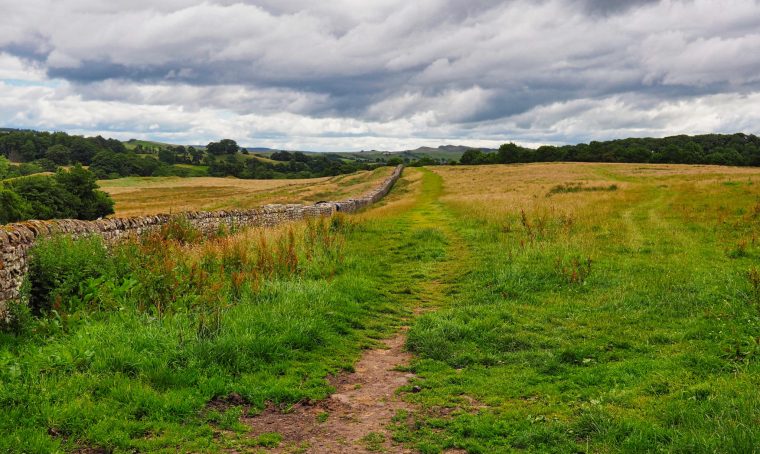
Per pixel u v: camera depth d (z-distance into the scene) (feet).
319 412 19.40
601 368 22.43
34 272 27.61
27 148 464.65
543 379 21.84
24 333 23.86
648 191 107.14
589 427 16.96
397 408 19.77
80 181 180.14
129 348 21.27
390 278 42.63
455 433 17.48
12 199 145.07
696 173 194.90
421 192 175.11
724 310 28.68
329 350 25.75
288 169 597.11
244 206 185.37
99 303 27.17
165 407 18.26
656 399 18.71
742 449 13.98
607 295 33.58
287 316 27.32
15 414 16.46
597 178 187.52
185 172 502.79
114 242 37.65
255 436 17.40
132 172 473.26
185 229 47.29
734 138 454.40
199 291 29.19
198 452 16.14
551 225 62.23
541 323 29.27
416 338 27.43
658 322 28.32
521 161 443.73
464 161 463.01
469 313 31.12
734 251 43.80
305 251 44.21
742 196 79.66
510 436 16.99
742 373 19.85
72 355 20.63
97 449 15.83
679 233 54.65
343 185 247.70
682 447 14.75
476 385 21.56
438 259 49.57
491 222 69.15
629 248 47.85
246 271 36.37
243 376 21.45
